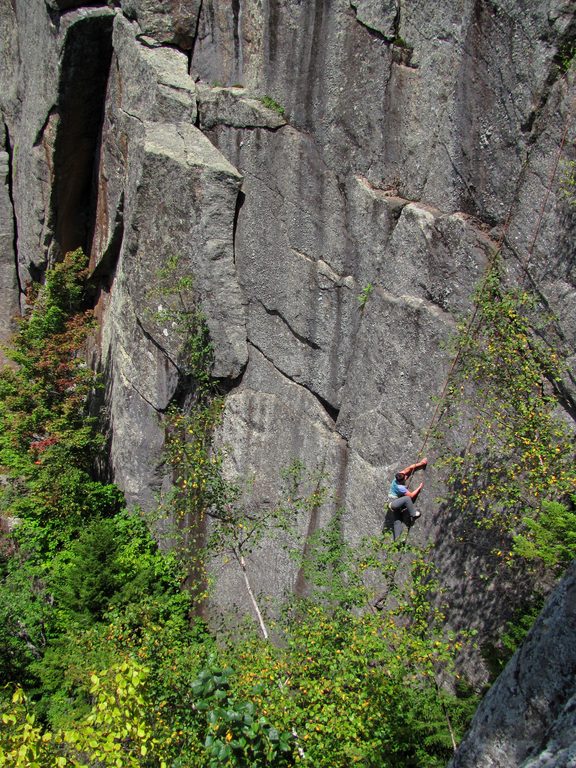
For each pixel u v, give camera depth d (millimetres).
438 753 7801
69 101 16531
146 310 14422
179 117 13398
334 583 9633
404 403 10117
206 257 12898
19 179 20688
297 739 7418
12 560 14953
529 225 8516
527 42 8273
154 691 7809
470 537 9289
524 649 4980
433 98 9492
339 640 8242
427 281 9703
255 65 12234
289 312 12203
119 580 13359
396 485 9969
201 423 13586
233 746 6238
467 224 9180
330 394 11648
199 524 14000
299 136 11484
